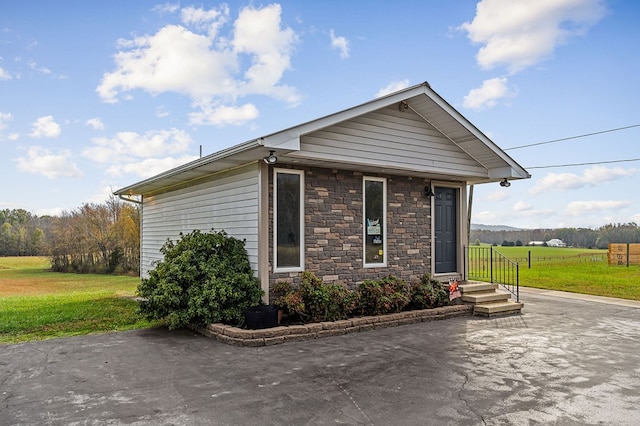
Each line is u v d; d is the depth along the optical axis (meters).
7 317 8.98
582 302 11.56
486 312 9.30
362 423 3.98
